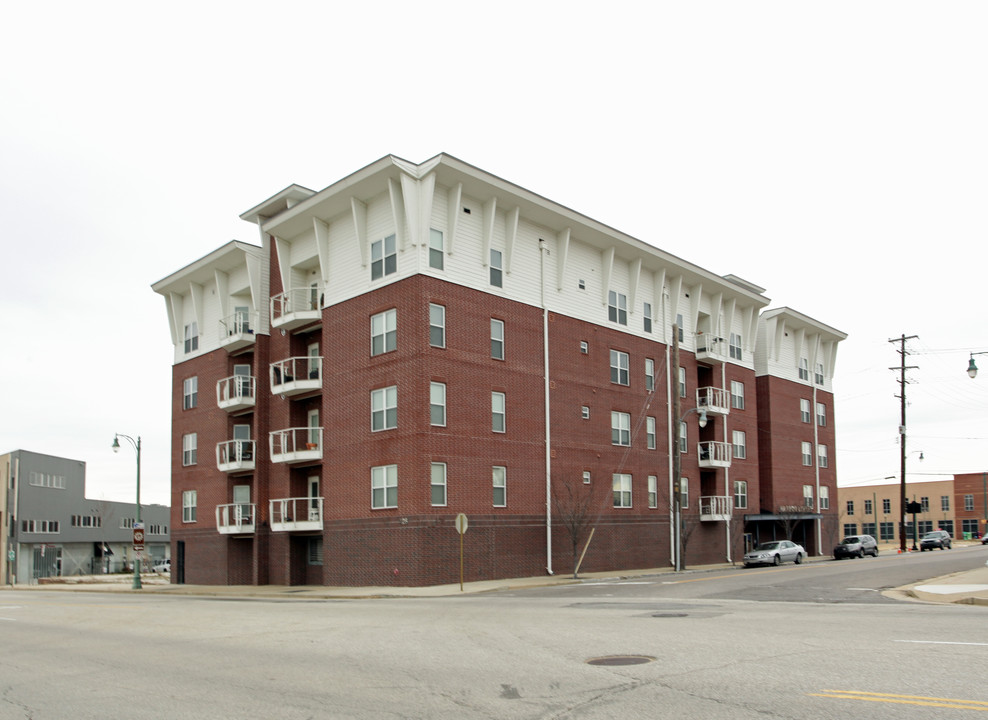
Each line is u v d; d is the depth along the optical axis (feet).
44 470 267.39
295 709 27.45
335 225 123.13
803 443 193.77
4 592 154.10
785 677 28.63
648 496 142.10
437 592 95.55
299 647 43.27
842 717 22.90
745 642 37.73
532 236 127.24
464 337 113.29
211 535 143.74
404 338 108.88
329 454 118.32
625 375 141.38
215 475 144.46
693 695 26.53
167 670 37.11
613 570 131.44
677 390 137.08
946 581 77.66
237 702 29.07
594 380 134.10
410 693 29.30
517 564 115.44
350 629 51.44
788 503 184.75
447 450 108.47
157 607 80.33
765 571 114.62
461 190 115.03
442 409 109.09
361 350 115.34
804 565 134.51
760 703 24.95
